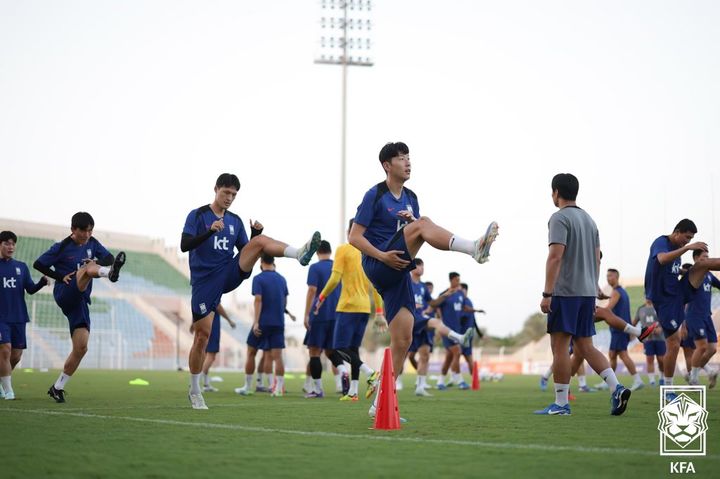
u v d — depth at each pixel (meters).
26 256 50.78
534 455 5.03
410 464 4.64
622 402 8.24
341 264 12.00
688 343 13.69
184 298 56.44
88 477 4.22
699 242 10.76
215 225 8.22
